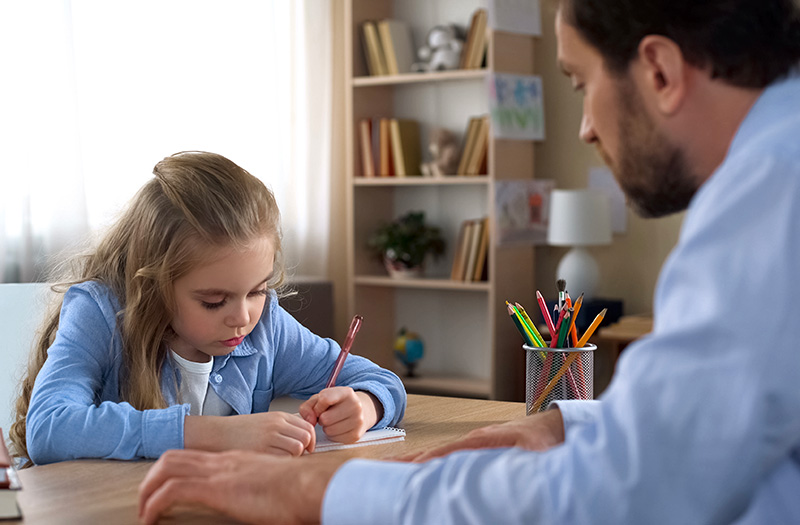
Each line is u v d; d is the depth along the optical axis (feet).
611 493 1.79
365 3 13.47
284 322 4.69
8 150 10.13
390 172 13.34
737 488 1.74
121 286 4.18
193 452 2.56
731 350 1.74
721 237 1.83
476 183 13.46
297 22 13.57
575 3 2.23
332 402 3.56
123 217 4.27
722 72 2.08
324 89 13.89
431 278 13.47
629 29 2.13
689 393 1.75
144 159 11.39
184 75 11.89
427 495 2.02
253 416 3.34
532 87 12.64
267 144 13.08
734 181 1.88
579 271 12.08
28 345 5.34
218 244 3.79
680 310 1.85
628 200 2.37
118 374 4.05
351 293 13.64
